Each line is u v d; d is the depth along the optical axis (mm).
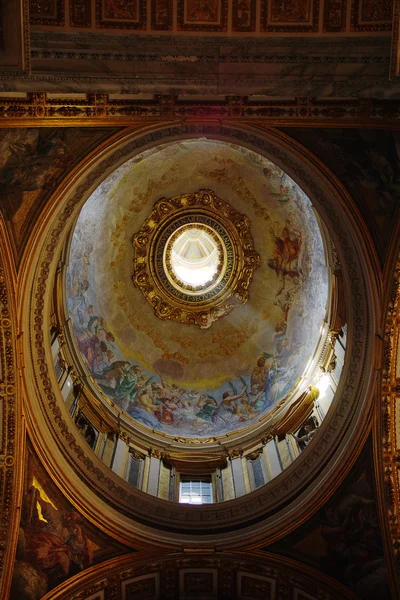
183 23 11195
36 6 10852
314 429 21031
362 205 16984
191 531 19031
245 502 19484
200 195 26266
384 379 18203
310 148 16438
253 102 15055
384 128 15016
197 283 27391
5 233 16219
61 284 20828
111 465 20469
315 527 18531
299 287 24578
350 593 17828
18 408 17297
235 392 25250
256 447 22500
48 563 17453
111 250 25875
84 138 15867
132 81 11477
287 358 24391
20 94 14070
